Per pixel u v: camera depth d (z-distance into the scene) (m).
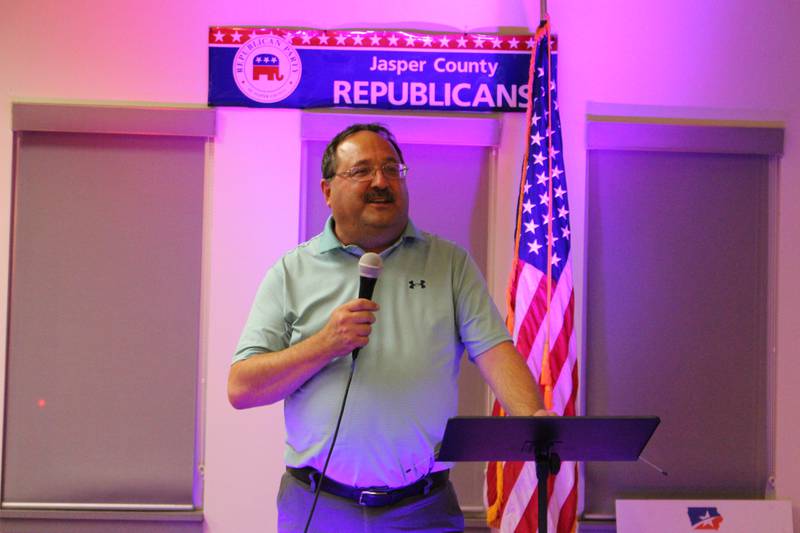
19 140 3.58
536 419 1.64
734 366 3.65
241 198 3.58
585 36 3.63
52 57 3.56
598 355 3.62
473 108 3.60
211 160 3.59
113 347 3.58
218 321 3.56
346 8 3.61
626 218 3.63
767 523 3.53
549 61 3.40
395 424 2.10
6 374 3.55
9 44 3.55
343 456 2.11
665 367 3.63
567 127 3.62
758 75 3.66
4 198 3.56
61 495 3.55
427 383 2.12
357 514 2.13
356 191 2.16
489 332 2.20
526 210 3.37
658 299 3.64
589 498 3.60
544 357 3.25
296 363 2.01
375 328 2.15
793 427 3.63
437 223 3.61
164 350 3.58
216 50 3.58
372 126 2.29
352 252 2.22
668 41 3.65
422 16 3.62
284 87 3.59
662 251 3.64
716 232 3.66
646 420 1.65
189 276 3.59
